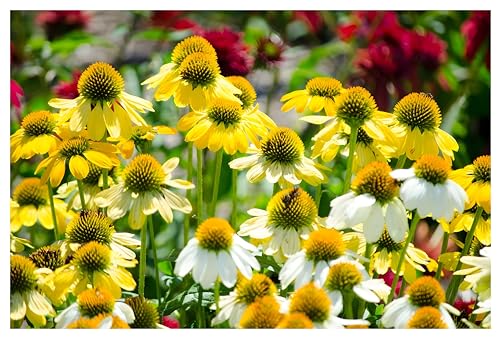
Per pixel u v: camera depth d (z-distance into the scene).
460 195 1.39
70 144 1.48
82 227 1.44
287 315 1.31
